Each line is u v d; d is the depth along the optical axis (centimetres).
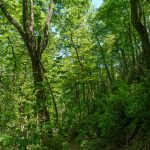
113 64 4122
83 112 2892
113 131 1281
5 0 1841
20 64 2359
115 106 1272
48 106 1158
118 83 1434
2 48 2475
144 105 1119
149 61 1526
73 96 3169
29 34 1441
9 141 691
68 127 2291
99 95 2767
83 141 1620
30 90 943
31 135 735
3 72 1331
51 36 2792
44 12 2166
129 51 3600
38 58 1440
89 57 3100
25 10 1452
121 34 3497
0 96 846
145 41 1544
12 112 811
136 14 1548
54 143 984
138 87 1184
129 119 1287
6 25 2269
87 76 2959
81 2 2106
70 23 2786
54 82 2181
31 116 848
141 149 1095
